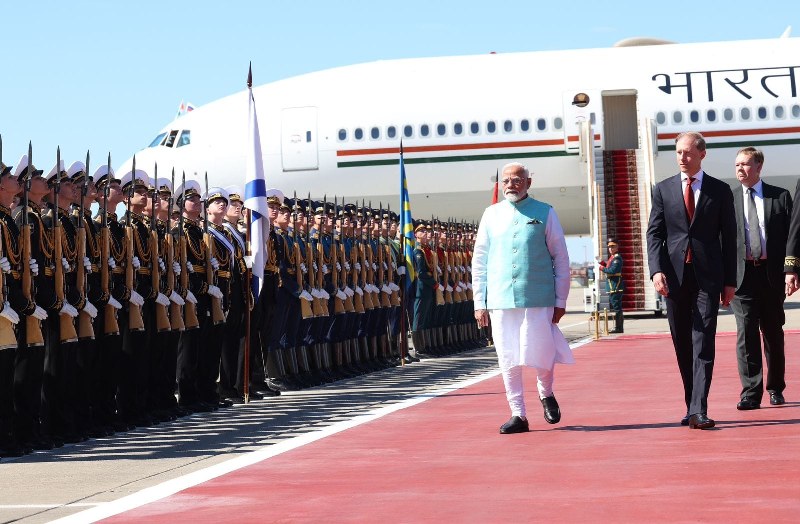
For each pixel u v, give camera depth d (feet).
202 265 35.09
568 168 99.55
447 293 61.16
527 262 26.71
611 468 20.54
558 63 101.81
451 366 52.75
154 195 32.55
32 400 27.43
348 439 26.61
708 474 19.43
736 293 29.81
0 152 25.66
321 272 44.68
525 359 26.53
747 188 30.04
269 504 18.40
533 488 18.76
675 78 100.27
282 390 42.83
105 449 27.32
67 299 28.12
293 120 101.14
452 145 99.50
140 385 32.17
